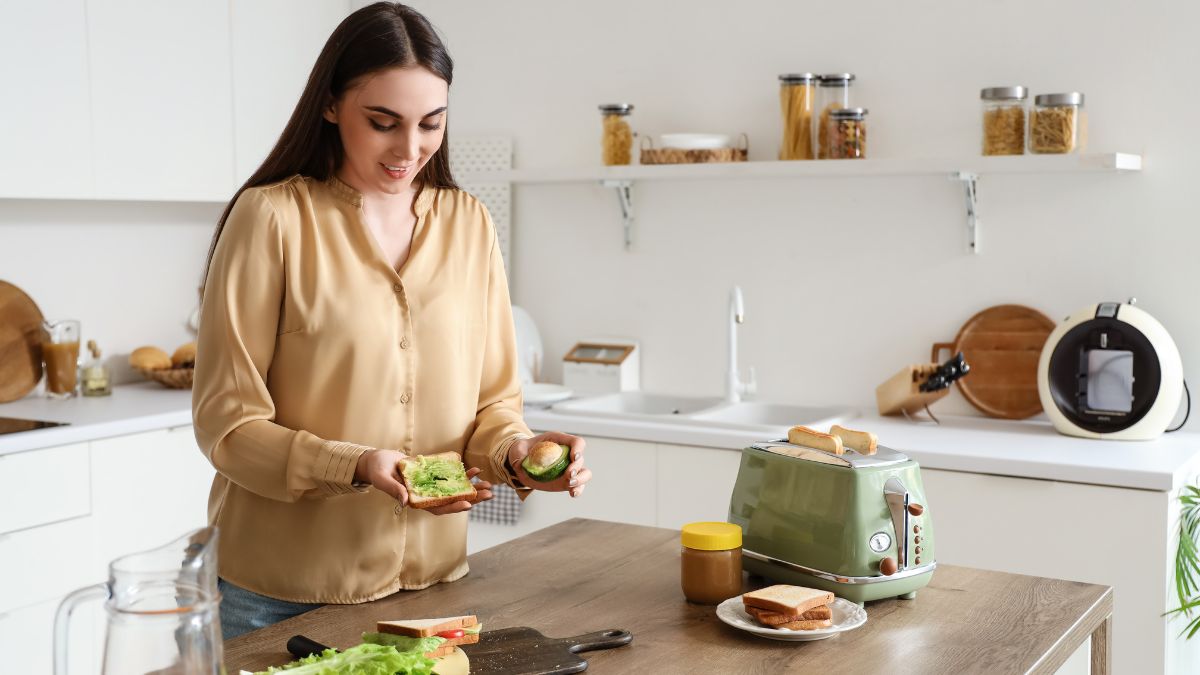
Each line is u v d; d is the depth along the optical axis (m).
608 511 3.01
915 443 2.68
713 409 3.19
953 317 3.10
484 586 1.57
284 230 1.49
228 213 1.54
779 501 1.54
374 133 1.47
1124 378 2.71
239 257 1.47
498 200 3.76
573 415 3.12
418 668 1.12
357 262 1.54
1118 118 2.84
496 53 3.73
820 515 1.48
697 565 1.47
